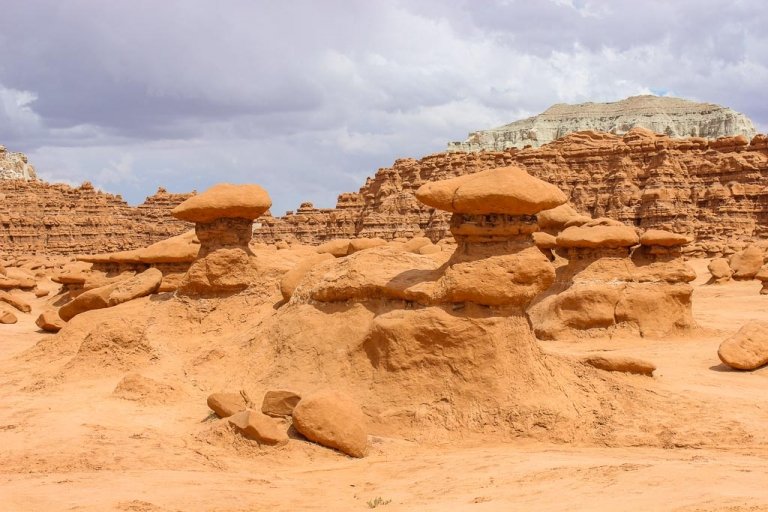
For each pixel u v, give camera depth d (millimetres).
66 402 16031
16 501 9664
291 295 20328
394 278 16578
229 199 21594
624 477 9602
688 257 65438
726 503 7582
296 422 13555
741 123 140250
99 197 101938
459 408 14664
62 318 27781
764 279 39938
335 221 100875
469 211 15180
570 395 15172
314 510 9930
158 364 18953
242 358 18359
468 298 15094
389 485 11320
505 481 10594
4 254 79812
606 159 86562
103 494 10055
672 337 25547
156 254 25391
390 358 15422
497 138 157750
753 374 19547
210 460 12531
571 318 25844
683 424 14375
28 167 125375
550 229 34875
